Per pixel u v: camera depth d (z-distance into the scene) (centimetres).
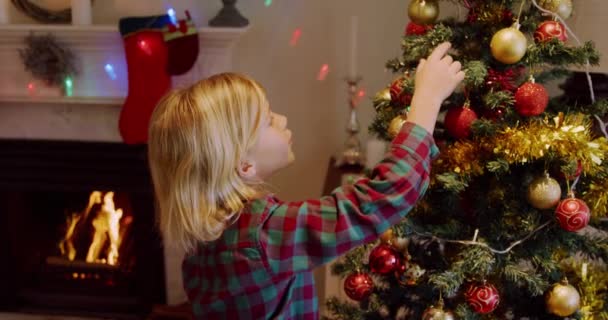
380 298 130
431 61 89
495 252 109
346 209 79
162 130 88
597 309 124
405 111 111
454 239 115
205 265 88
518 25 101
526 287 116
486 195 114
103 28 186
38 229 243
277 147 92
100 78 200
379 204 78
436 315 111
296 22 202
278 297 86
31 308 238
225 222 85
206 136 85
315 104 210
